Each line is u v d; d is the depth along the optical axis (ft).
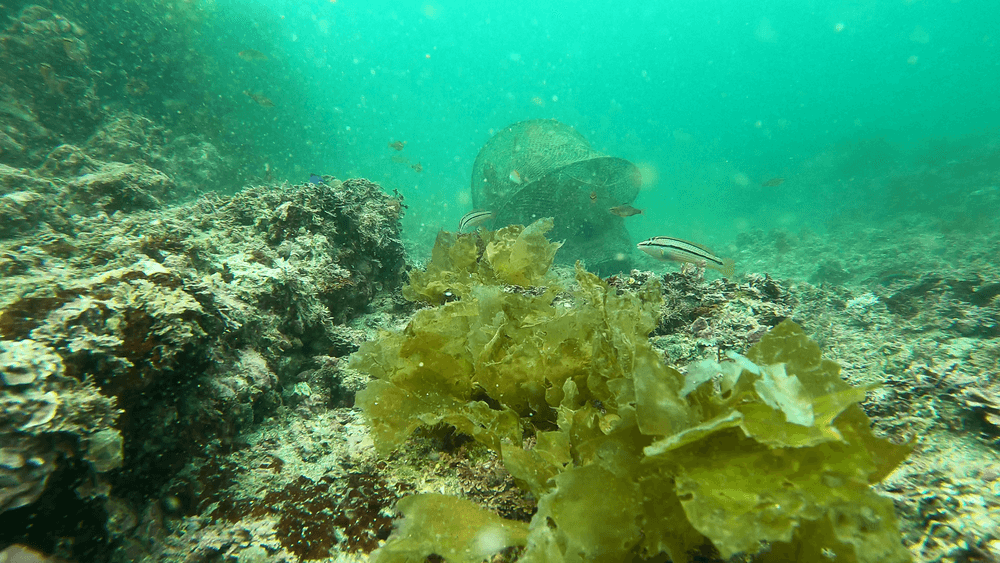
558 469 3.75
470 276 7.59
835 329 9.53
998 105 158.71
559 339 4.72
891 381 6.44
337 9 164.45
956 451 4.94
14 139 20.15
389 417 4.69
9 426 3.28
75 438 3.60
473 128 221.66
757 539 2.50
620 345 3.88
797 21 233.76
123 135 23.95
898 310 13.10
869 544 2.49
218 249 9.85
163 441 4.85
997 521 3.73
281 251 10.46
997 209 42.19
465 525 3.43
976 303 12.58
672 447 2.83
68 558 3.69
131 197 14.39
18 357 3.60
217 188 28.25
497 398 4.83
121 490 4.42
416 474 4.96
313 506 4.70
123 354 4.45
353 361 5.20
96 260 8.24
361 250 11.69
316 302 9.00
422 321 4.98
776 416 2.97
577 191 25.23
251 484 5.03
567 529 2.91
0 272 7.22
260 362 6.51
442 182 115.75
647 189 116.98
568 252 26.43
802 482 2.75
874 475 3.21
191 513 4.70
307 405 6.77
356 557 4.19
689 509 2.65
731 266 11.69
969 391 5.60
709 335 8.33
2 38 21.26
